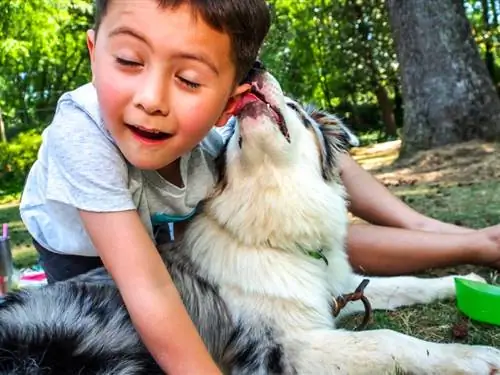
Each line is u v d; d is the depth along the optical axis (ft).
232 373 2.23
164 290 1.85
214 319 2.29
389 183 7.09
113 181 1.94
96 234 1.92
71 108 2.09
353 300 2.53
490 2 20.39
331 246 2.54
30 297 2.24
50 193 2.02
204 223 2.43
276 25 16.15
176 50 1.63
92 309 2.16
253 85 2.25
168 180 2.23
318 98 22.25
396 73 17.46
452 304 2.80
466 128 8.45
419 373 2.06
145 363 2.05
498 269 3.10
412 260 3.09
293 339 2.20
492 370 2.04
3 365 1.93
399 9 8.89
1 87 17.51
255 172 2.31
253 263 2.31
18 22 14.44
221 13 1.67
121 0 1.64
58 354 1.98
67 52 19.43
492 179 6.28
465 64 8.54
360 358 2.08
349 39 17.78
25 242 5.78
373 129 21.89
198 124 1.74
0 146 15.17
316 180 2.46
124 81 1.68
